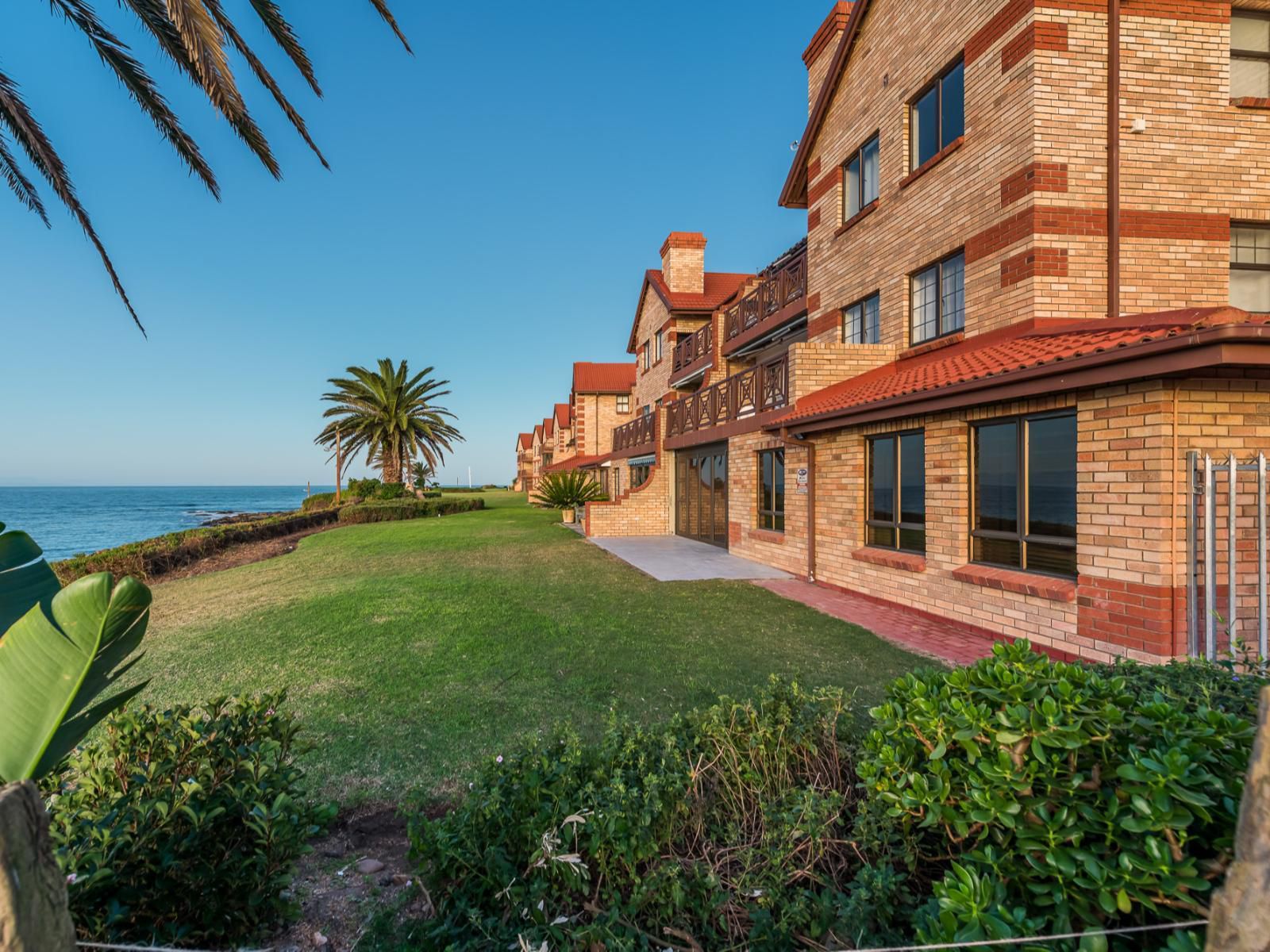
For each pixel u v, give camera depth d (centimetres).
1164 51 803
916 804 219
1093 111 784
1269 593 535
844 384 1070
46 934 117
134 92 579
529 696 528
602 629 748
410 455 3934
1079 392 596
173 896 214
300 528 2445
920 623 777
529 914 216
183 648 705
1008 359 672
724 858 244
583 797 246
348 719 484
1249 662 301
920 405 754
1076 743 188
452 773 392
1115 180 780
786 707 298
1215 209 809
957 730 213
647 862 243
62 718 150
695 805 259
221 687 566
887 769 227
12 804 114
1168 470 520
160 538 1605
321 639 726
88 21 530
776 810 252
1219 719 190
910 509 851
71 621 146
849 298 1177
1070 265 779
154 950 166
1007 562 695
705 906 221
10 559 173
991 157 840
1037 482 657
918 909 203
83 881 188
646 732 306
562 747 290
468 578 1123
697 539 1761
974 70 867
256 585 1136
